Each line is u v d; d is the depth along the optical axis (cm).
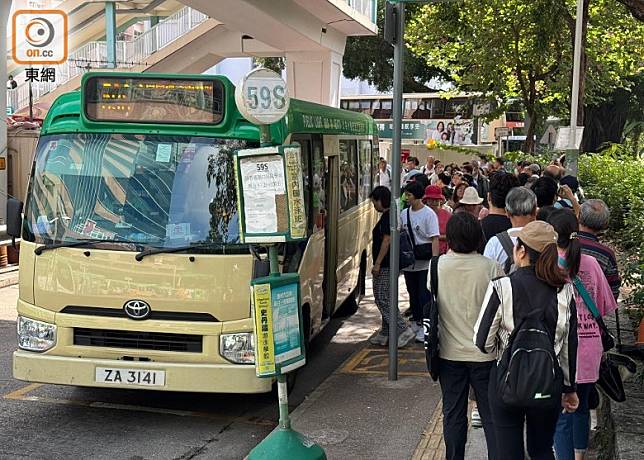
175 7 3750
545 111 3123
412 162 2316
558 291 448
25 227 703
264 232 512
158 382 666
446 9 2741
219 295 666
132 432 705
